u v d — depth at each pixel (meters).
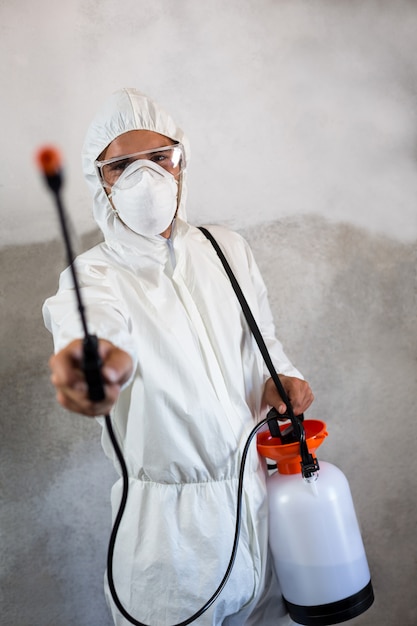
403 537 2.02
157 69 1.89
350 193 1.98
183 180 1.38
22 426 1.86
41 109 1.85
